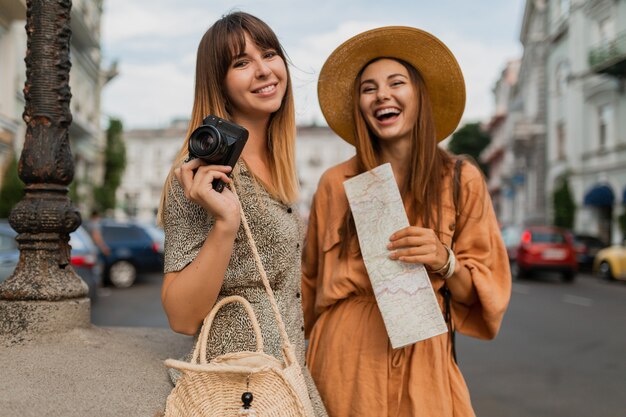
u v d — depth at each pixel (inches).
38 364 68.4
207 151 55.7
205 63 69.5
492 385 188.2
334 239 81.7
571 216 882.8
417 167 79.0
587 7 854.5
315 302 88.0
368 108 80.1
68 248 86.8
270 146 74.7
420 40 79.1
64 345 77.8
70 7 88.1
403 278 71.0
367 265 72.6
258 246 65.6
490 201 79.4
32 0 85.8
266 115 72.6
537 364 216.7
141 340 87.0
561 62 974.4
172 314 59.9
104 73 1070.4
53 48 85.7
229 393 54.9
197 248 61.0
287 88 75.4
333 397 77.3
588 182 860.6
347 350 77.7
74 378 65.4
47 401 59.2
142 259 478.9
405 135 81.9
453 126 88.2
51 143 85.2
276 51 71.4
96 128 1045.8
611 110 807.1
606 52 761.6
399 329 69.9
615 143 792.3
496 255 78.1
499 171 1771.7
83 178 992.9
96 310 331.6
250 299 65.7
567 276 568.7
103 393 62.7
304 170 2320.4
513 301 398.9
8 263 269.1
